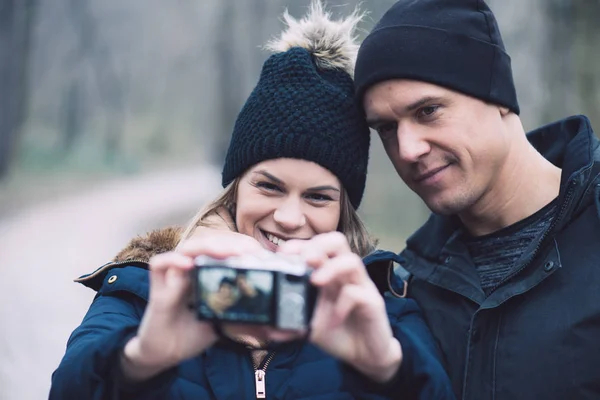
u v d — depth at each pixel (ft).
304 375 7.48
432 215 9.24
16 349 24.03
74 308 30.30
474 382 7.90
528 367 7.56
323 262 5.95
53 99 154.10
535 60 36.35
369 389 6.51
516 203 8.38
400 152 8.17
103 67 164.86
